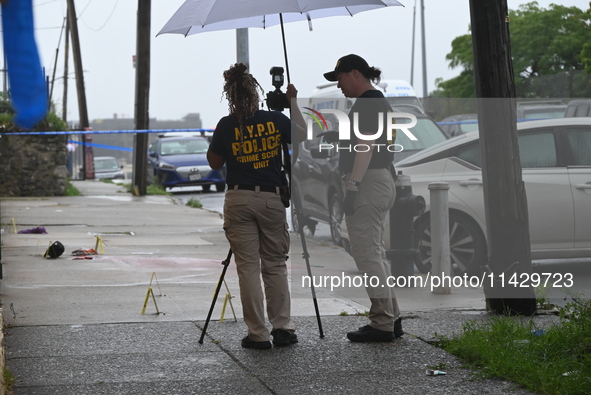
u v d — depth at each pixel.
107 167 63.00
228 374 6.93
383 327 8.16
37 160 32.22
